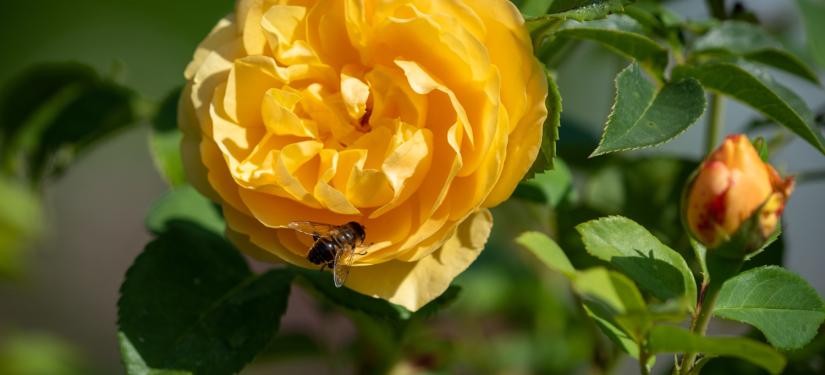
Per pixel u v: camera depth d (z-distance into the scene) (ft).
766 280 1.50
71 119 1.93
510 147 1.46
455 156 1.44
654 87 1.54
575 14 1.49
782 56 1.72
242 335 1.57
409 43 1.47
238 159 1.49
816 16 1.81
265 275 1.62
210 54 1.51
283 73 1.49
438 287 1.47
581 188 1.89
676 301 1.40
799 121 1.57
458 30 1.44
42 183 1.96
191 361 1.54
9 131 1.95
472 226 1.48
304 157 1.49
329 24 1.49
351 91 1.48
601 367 1.77
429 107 1.47
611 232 1.49
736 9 1.79
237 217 1.51
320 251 1.49
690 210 1.42
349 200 1.47
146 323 1.56
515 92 1.45
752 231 1.40
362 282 1.48
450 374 1.96
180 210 1.68
